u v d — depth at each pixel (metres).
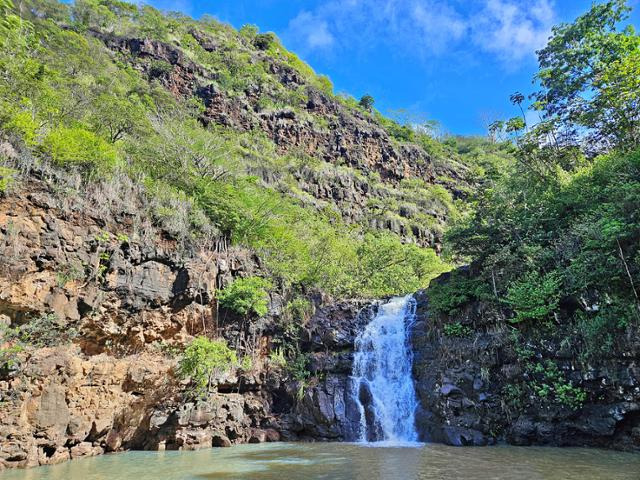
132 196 17.95
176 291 18.20
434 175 75.88
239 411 19.56
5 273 12.66
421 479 10.63
